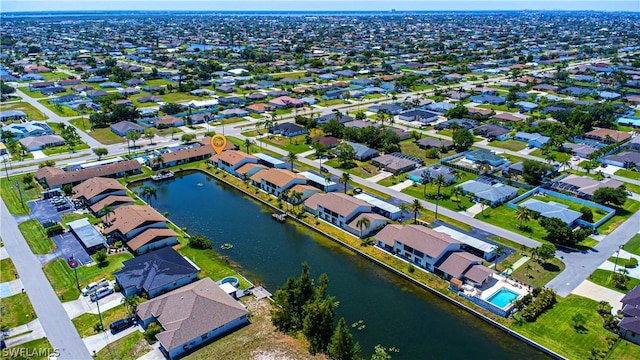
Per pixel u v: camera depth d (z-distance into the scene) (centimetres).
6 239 11988
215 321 8575
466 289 9812
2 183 15750
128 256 11256
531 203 13538
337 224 12912
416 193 14812
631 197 14450
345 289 10200
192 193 15625
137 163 17075
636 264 10562
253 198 15162
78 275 10369
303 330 8425
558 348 8212
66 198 14512
